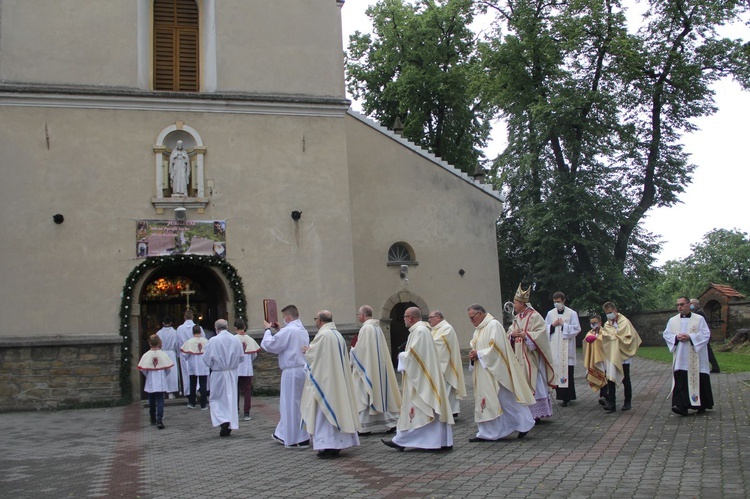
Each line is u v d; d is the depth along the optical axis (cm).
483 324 1024
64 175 1669
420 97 3362
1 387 1572
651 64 3222
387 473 812
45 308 1619
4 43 1677
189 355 1534
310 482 787
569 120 3061
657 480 709
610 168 3253
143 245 1697
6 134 1648
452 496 685
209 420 1354
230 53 1834
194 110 1775
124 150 1716
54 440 1183
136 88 1744
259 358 1753
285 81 1861
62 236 1650
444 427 941
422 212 2277
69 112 1691
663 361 2095
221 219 1762
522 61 3164
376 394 1129
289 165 1830
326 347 951
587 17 3023
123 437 1193
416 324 972
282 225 1805
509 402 1001
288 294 1786
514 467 809
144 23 1839
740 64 3081
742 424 1022
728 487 668
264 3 1880
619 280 3164
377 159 2255
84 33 1730
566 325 1366
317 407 941
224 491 764
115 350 1642
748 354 2262
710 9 3147
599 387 1238
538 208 3183
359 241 2198
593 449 898
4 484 843
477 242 2331
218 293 1834
